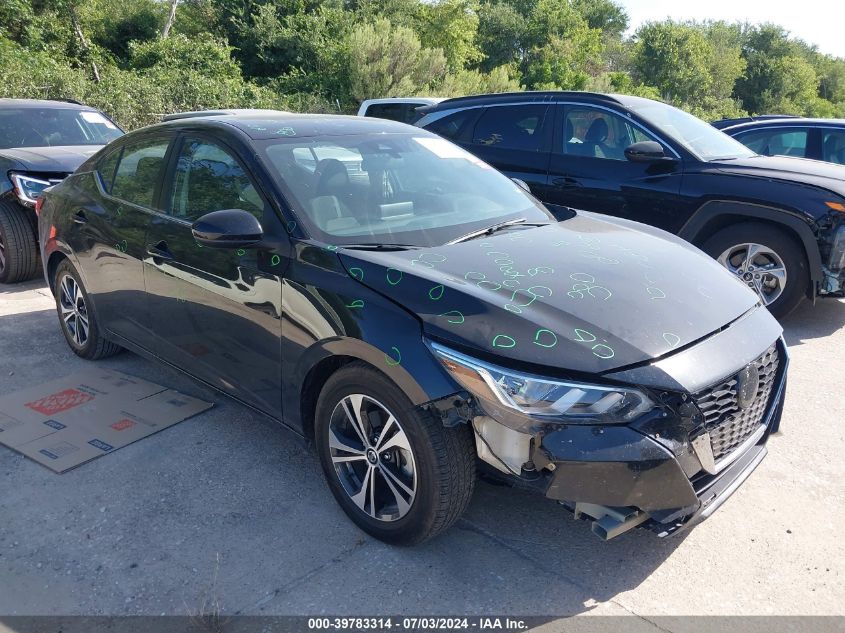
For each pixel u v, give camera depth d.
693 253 3.31
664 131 5.87
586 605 2.52
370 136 3.80
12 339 5.09
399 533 2.73
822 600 2.55
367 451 2.78
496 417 2.34
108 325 4.25
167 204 3.70
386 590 2.58
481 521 3.00
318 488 3.25
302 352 2.88
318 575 2.65
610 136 6.13
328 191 3.24
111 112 16.97
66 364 4.64
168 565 2.70
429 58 27.12
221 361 3.39
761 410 2.84
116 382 4.35
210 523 2.97
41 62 17.94
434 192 3.56
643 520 2.42
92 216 4.20
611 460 2.26
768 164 5.70
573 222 3.65
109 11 28.53
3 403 4.03
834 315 5.95
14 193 6.27
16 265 6.41
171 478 3.31
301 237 2.97
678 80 55.56
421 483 2.57
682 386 2.34
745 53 70.19
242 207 3.24
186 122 3.81
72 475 3.32
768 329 2.84
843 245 5.06
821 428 3.88
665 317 2.57
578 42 46.31
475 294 2.54
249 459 3.49
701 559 2.78
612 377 2.30
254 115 3.99
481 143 6.82
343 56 27.28
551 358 2.32
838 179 5.31
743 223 5.52
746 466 2.71
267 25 28.83
